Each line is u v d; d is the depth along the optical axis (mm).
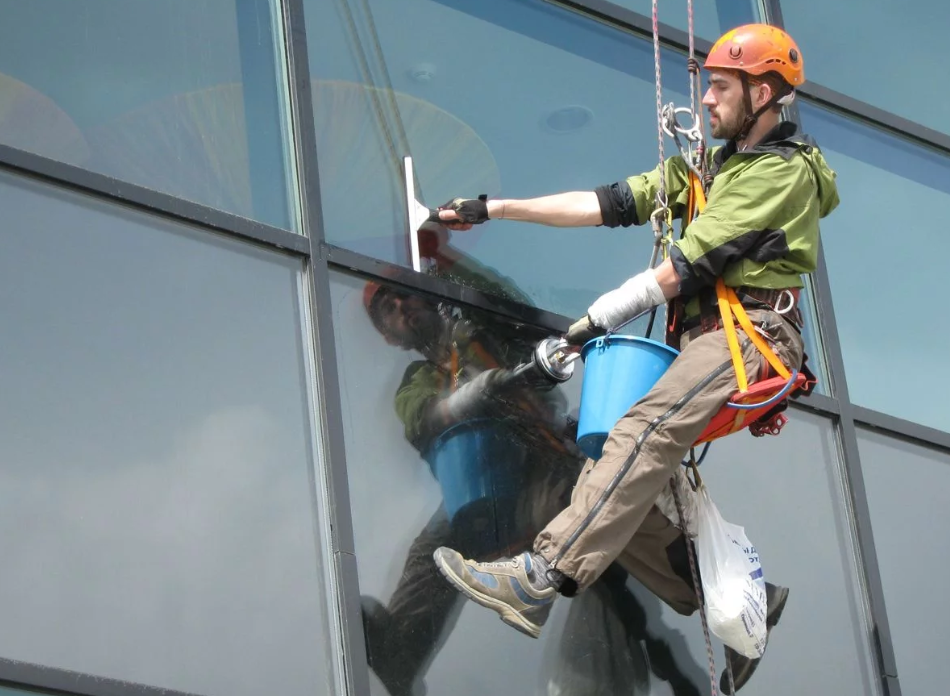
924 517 9883
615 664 8367
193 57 8422
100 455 7238
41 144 7828
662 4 10453
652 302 7992
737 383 7750
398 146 8828
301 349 7969
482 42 9500
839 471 9727
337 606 7504
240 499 7488
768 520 9297
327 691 7344
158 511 7266
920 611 9570
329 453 7750
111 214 7711
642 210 8734
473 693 7812
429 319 8484
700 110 8633
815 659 9078
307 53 8672
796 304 8102
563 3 9930
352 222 8461
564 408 8766
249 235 8008
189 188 8086
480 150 9148
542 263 9062
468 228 8758
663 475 7672
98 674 6836
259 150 8344
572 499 7738
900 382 10250
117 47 8250
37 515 6988
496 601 7500
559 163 9461
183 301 7734
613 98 9898
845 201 10758
